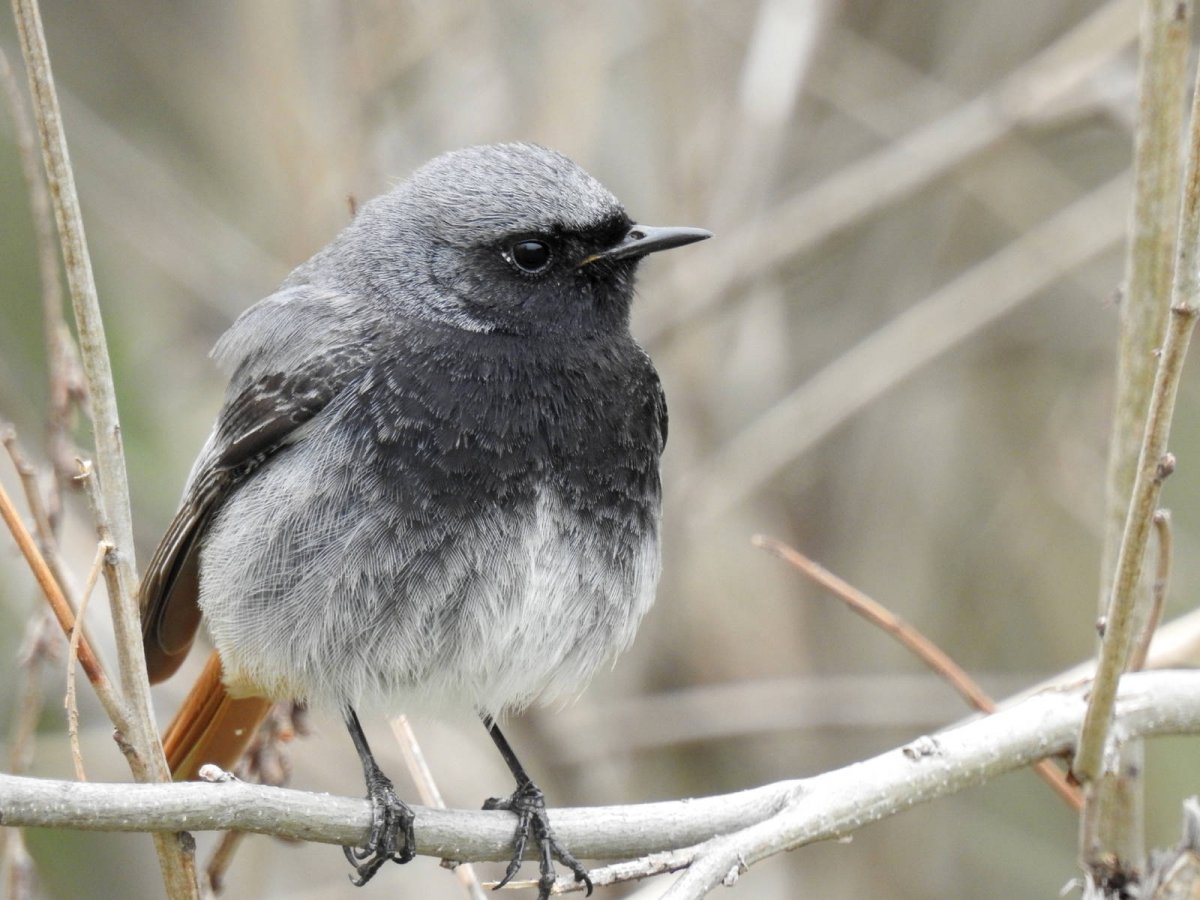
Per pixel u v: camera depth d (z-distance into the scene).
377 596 7.67
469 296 8.16
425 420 7.76
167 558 8.51
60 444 8.00
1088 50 12.12
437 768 11.67
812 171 13.82
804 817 7.12
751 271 12.29
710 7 12.98
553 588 7.87
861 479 13.51
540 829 7.35
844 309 13.90
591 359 8.15
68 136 12.38
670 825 7.29
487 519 7.71
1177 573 13.16
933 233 13.64
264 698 8.56
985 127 12.25
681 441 12.39
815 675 13.29
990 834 13.22
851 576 13.38
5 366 11.50
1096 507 13.32
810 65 12.50
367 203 8.83
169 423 12.33
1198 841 7.34
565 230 8.21
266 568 7.84
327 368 7.96
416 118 12.24
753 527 13.32
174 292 13.22
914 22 13.71
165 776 6.49
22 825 6.00
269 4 11.81
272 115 11.75
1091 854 7.32
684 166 12.24
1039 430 13.79
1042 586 13.58
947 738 7.50
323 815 6.95
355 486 7.70
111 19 13.20
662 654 12.74
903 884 12.95
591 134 11.87
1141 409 7.56
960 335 12.33
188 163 13.34
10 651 11.18
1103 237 12.31
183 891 6.47
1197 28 13.01
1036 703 7.71
